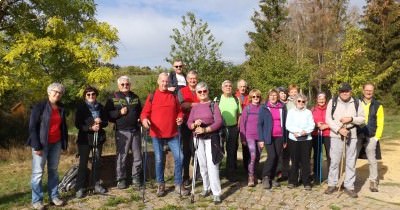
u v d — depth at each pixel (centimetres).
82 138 674
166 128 673
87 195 685
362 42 2008
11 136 1400
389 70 2728
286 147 778
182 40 1299
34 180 610
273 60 2153
